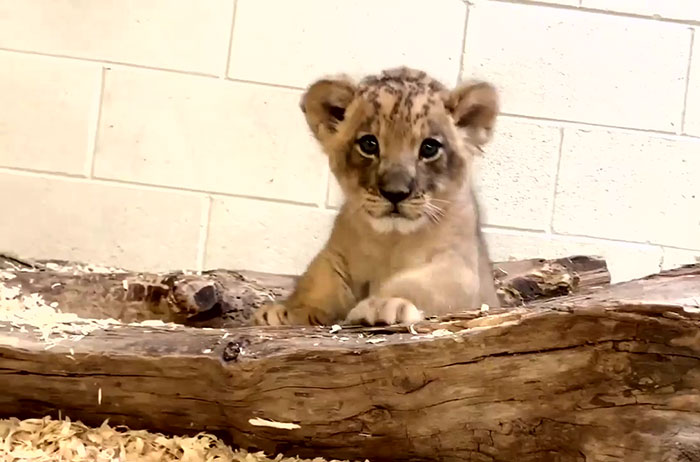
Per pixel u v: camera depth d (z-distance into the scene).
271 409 3.67
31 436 3.69
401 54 4.34
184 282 3.99
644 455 3.59
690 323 3.57
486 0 4.34
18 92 4.31
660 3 4.35
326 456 3.71
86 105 4.32
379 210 3.85
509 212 4.35
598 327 3.59
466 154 3.93
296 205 4.35
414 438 3.67
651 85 4.35
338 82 3.94
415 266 3.89
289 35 4.34
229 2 4.33
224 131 4.34
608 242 4.35
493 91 3.93
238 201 4.34
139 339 3.70
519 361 3.62
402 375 3.64
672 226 4.34
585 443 3.62
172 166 4.34
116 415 3.71
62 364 3.67
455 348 3.62
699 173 4.34
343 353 3.64
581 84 4.35
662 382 3.59
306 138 4.34
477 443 3.66
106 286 3.99
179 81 4.33
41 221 4.32
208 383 3.67
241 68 4.34
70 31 4.32
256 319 3.90
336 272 3.94
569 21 4.35
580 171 4.34
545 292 4.19
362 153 3.88
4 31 4.30
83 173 4.33
